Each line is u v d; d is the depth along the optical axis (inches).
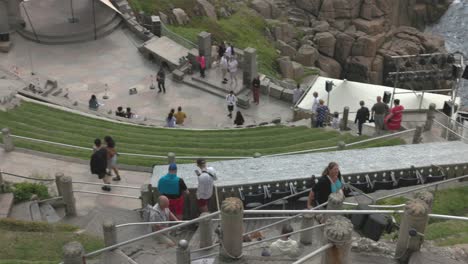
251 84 1476.4
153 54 1567.4
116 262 478.9
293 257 469.4
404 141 1007.6
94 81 1477.6
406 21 2979.8
